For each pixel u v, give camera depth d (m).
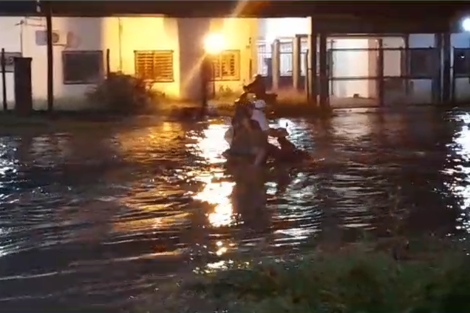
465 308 4.83
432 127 20.11
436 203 9.85
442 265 5.52
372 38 28.72
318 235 8.10
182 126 20.91
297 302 5.08
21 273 6.76
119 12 25.05
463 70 28.34
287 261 6.21
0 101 27.89
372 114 24.48
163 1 24.95
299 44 29.02
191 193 10.68
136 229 8.48
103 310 5.67
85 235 8.23
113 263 7.05
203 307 5.34
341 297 5.08
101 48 29.05
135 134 18.83
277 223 8.73
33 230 8.49
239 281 5.73
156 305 5.61
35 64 28.53
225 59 31.06
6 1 23.89
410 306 4.87
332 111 25.52
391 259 5.70
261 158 13.15
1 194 10.74
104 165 13.48
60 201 10.19
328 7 25.84
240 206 9.73
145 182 11.64
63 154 15.02
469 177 11.97
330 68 28.91
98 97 27.67
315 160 13.72
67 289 6.24
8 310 5.73
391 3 25.78
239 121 13.76
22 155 14.94
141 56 29.61
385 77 27.22
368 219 8.91
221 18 28.48
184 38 29.88
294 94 29.25
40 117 23.69
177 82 29.94
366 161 13.65
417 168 12.88
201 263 6.93
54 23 28.50
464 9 26.86
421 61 28.36
